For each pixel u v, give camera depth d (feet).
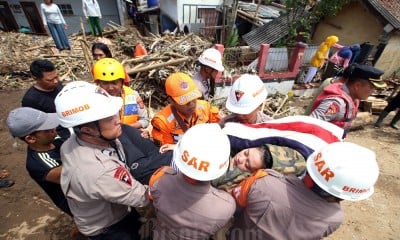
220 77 19.70
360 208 11.59
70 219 10.24
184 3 42.34
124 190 5.24
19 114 5.83
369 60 25.94
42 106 9.57
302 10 28.96
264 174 4.98
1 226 9.89
